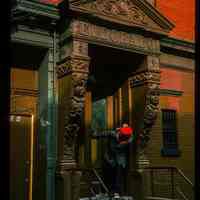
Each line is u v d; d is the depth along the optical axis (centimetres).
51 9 890
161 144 1146
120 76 1122
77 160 984
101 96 1109
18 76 903
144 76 1048
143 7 1020
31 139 905
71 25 890
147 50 1043
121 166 1012
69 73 887
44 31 916
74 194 890
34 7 862
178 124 1213
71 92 879
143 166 1045
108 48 969
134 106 1073
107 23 948
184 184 1185
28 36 887
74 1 873
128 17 988
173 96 1203
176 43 1189
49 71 923
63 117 898
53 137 911
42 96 922
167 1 1265
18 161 873
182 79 1236
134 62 1078
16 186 861
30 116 915
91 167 1003
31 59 930
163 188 1119
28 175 888
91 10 905
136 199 1035
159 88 1108
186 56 1245
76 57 885
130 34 1007
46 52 927
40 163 898
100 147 1077
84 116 1030
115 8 962
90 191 990
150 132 1059
